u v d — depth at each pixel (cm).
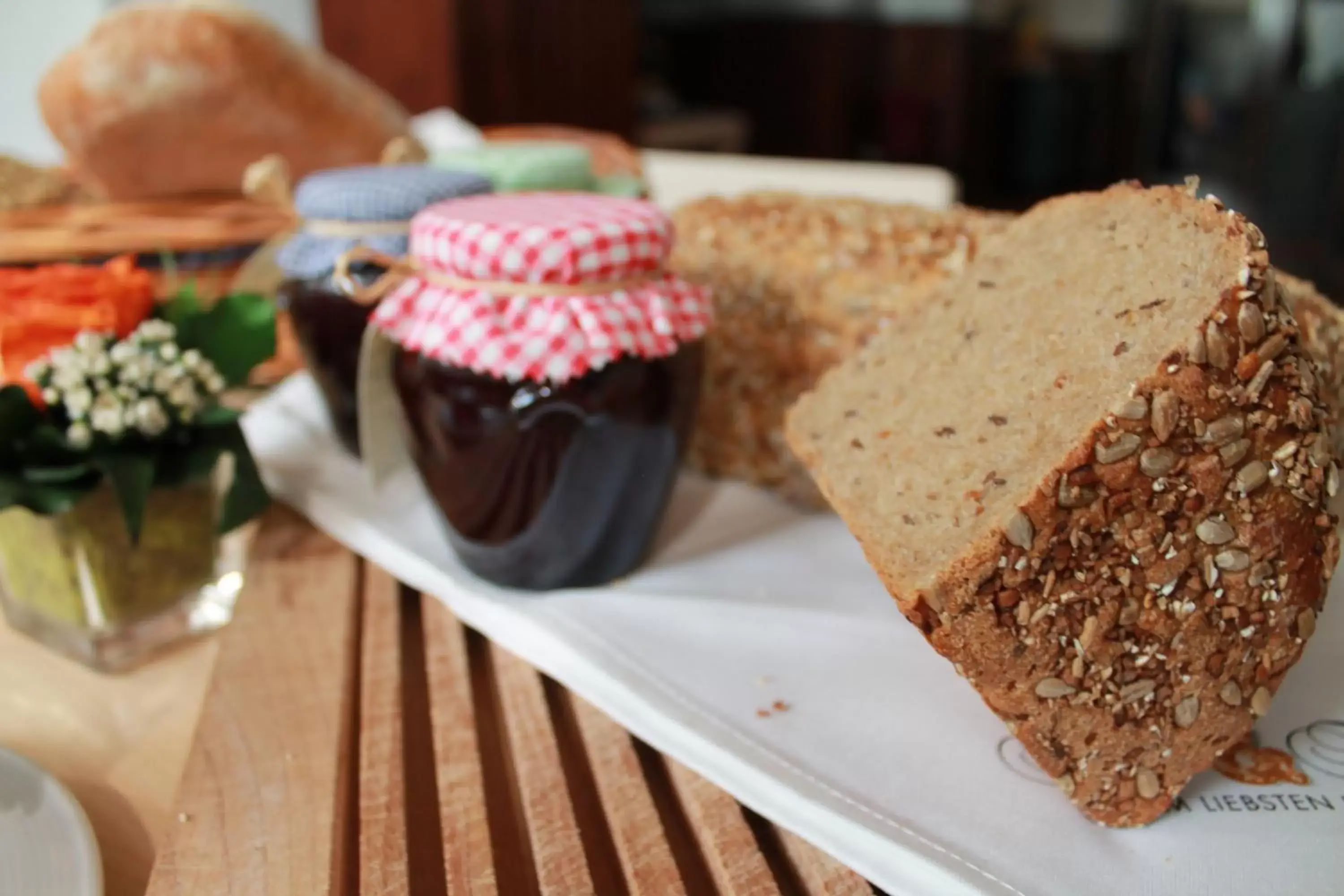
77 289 39
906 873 29
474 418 36
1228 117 139
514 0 121
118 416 35
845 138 179
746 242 43
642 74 180
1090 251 34
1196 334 28
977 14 170
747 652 35
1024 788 31
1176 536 29
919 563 31
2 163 59
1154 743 30
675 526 43
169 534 38
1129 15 158
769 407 43
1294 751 32
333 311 43
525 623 36
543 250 35
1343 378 35
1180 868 29
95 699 36
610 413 36
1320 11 125
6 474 35
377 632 37
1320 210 126
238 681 35
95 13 101
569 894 29
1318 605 30
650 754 34
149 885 29
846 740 32
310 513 43
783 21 181
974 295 36
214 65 56
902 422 35
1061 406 31
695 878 30
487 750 34
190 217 58
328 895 29
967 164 172
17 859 27
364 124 60
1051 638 29
